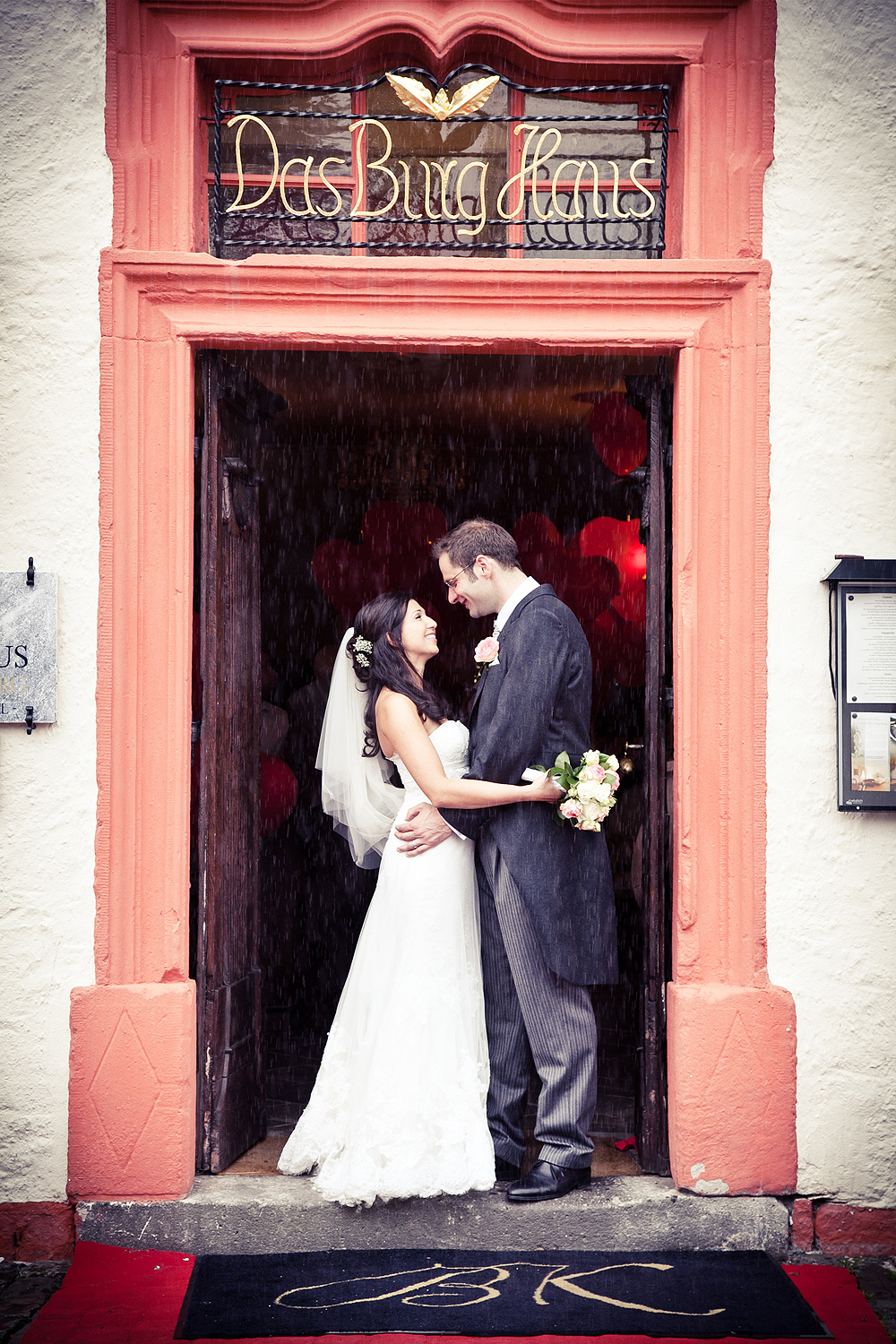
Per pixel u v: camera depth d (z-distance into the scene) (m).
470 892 3.40
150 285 3.22
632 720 5.72
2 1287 2.96
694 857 3.24
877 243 3.24
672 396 3.38
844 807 3.19
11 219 3.21
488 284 3.23
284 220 3.43
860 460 3.24
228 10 3.24
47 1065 3.16
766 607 3.24
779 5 3.25
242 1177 3.29
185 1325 2.65
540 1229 3.11
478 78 3.43
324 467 6.94
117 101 3.22
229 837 3.50
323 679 6.00
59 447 3.21
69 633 3.22
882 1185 3.18
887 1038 3.21
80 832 3.20
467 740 3.45
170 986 3.18
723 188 3.29
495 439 6.59
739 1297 2.81
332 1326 2.64
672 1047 3.24
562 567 5.27
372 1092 3.14
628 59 3.29
